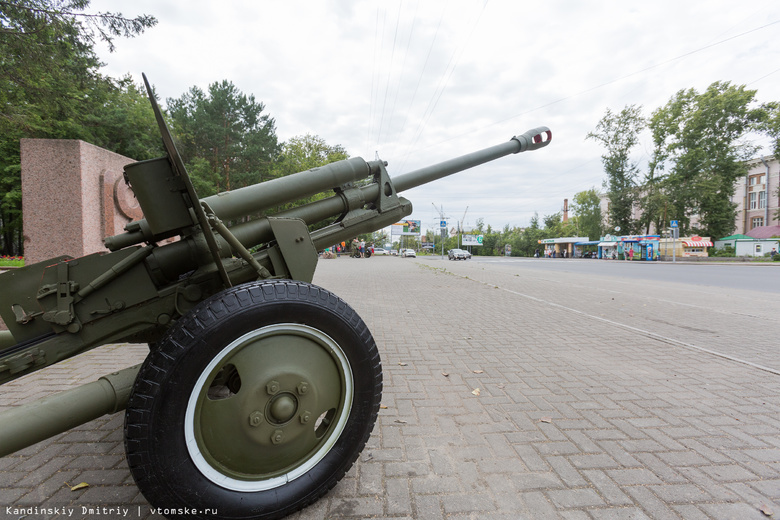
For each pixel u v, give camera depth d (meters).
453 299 8.22
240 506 1.43
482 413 2.66
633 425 2.49
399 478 1.92
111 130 22.66
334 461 1.64
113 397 1.44
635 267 22.94
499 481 1.89
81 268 1.56
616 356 4.03
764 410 2.73
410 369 3.60
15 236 31.56
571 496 1.78
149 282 1.68
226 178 30.05
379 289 10.03
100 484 1.84
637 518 1.63
